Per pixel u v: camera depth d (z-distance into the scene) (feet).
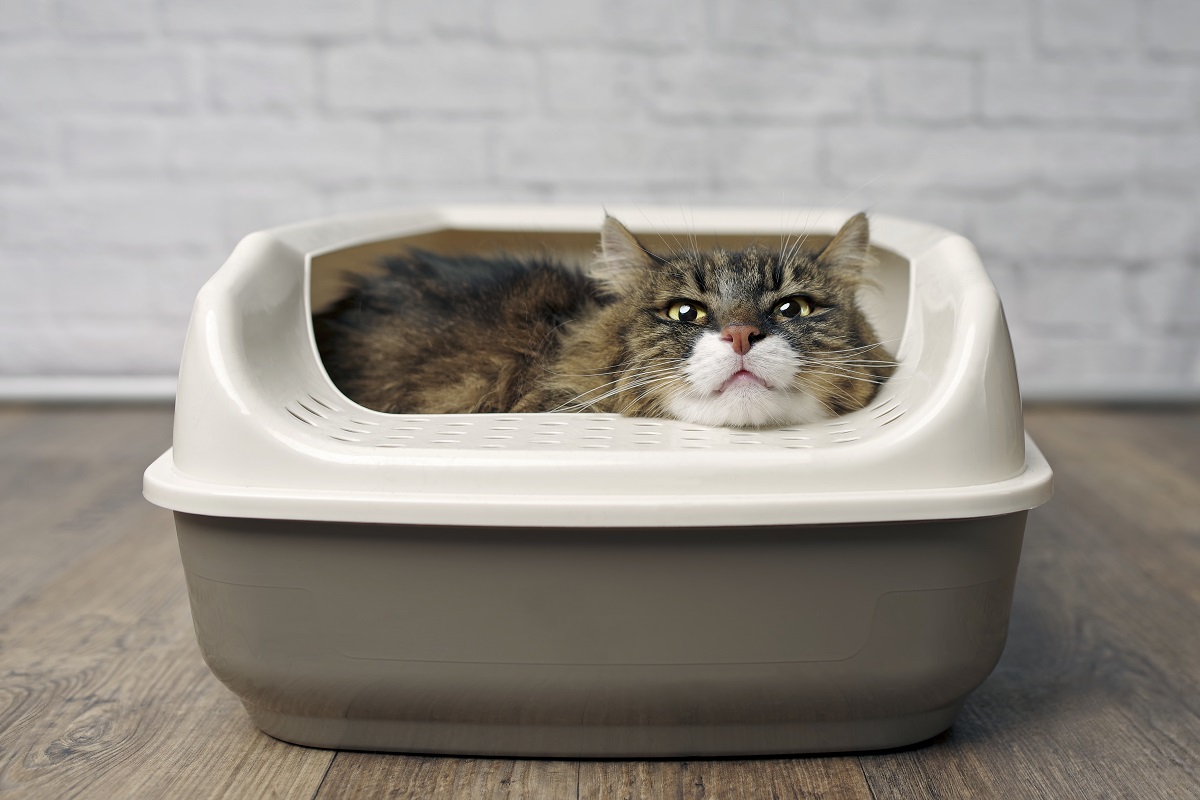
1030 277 6.81
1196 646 3.67
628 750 2.92
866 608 2.69
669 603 2.68
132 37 6.40
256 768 2.90
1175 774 2.89
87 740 3.05
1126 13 6.48
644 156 6.60
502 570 2.66
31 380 6.73
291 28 6.41
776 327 3.19
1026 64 6.52
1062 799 2.77
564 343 3.60
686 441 2.84
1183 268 6.80
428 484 2.58
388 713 2.87
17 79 6.42
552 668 2.74
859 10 6.44
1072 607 3.99
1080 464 5.73
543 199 6.65
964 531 2.66
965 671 2.81
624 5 6.41
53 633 3.74
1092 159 6.65
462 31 6.43
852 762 2.93
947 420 2.66
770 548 2.64
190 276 6.72
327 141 6.56
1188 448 6.01
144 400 6.72
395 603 2.70
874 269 3.94
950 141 6.61
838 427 3.06
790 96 6.55
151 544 4.57
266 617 2.74
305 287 3.44
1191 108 6.59
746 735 2.90
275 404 2.80
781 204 6.15
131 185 6.59
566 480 2.57
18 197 6.57
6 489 5.25
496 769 2.90
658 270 3.48
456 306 3.74
